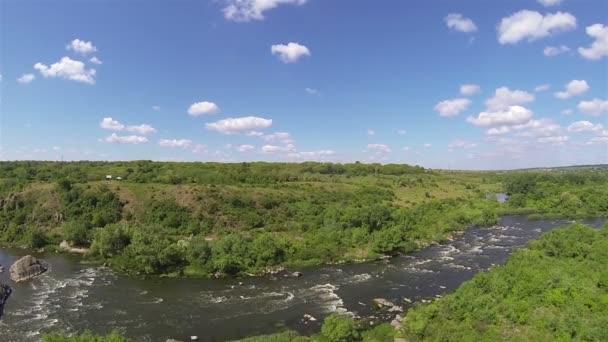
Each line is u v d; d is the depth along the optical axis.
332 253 89.94
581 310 46.88
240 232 105.25
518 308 48.22
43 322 55.38
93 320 56.12
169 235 102.88
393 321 53.22
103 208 115.00
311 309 59.81
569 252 69.44
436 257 90.44
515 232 117.06
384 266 83.94
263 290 69.31
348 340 47.38
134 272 79.25
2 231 113.31
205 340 49.91
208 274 78.31
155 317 57.22
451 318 49.44
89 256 90.50
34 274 77.81
